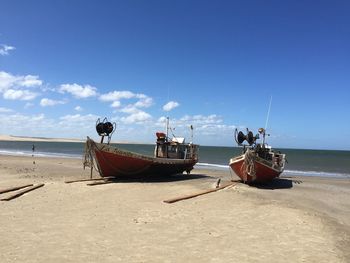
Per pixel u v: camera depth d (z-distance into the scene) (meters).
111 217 13.84
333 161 67.69
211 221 13.70
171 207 15.86
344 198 21.61
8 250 9.96
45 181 23.25
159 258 9.72
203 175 30.81
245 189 22.39
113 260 9.46
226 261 9.70
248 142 25.70
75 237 11.29
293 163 60.53
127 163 24.17
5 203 16.02
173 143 28.47
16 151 77.94
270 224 13.56
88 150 23.47
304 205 18.16
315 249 10.95
